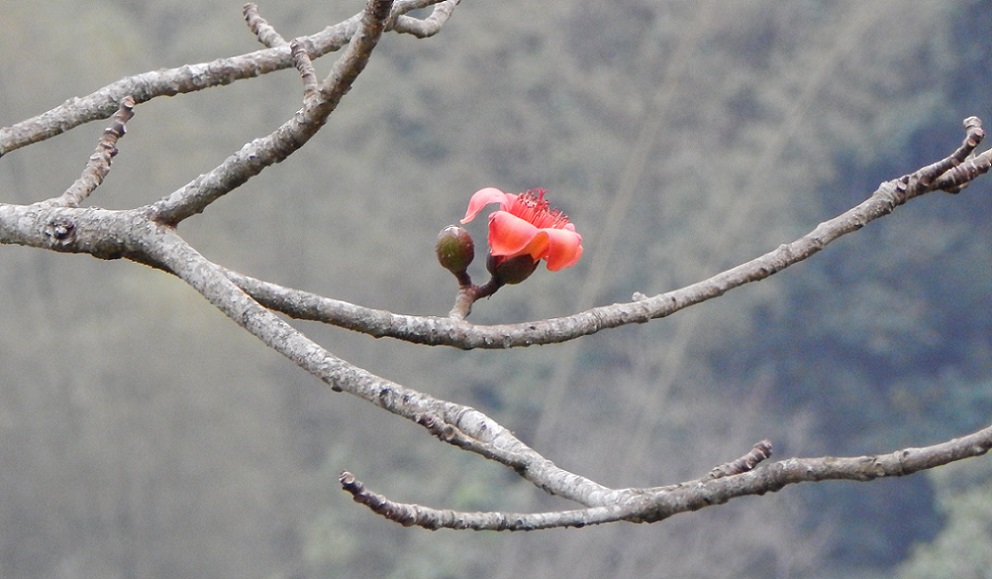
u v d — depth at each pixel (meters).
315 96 1.60
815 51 21.08
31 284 17.31
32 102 17.88
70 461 16.47
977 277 20.53
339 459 18.30
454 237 2.02
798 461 1.46
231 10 22.33
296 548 17.66
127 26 21.83
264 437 17.92
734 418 18.89
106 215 1.68
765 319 20.66
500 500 17.84
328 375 1.52
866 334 20.62
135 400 17.02
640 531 14.46
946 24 20.72
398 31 2.42
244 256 20.61
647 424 17.06
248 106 20.92
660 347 19.03
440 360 19.88
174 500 16.89
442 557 16.30
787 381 20.64
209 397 17.48
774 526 15.67
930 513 18.17
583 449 17.27
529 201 2.17
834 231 1.99
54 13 19.23
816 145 20.98
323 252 21.05
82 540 16.38
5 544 16.11
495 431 1.60
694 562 14.72
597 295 20.17
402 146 23.09
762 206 20.72
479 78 22.94
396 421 19.05
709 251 20.41
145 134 19.81
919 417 20.41
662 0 22.39
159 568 16.61
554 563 14.47
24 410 16.50
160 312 17.56
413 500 18.19
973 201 20.88
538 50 23.06
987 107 20.73
